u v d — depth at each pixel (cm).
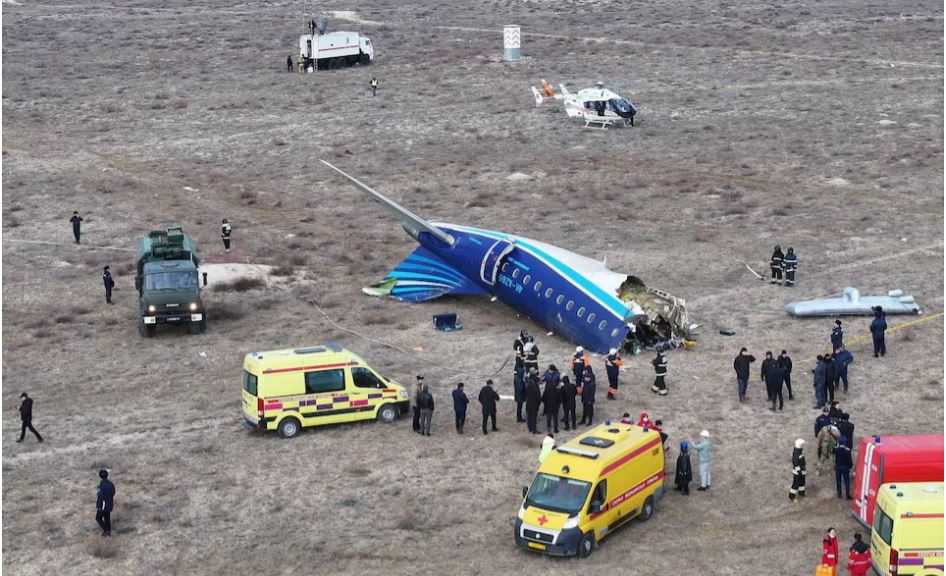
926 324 15912
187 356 15538
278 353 12788
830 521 10494
